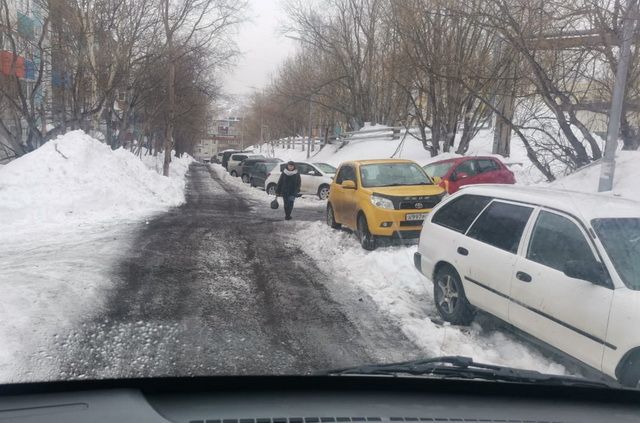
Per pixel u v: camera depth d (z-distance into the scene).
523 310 4.69
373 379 3.18
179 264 8.22
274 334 5.33
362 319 5.93
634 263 4.08
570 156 14.25
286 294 6.86
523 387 3.19
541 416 2.93
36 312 5.49
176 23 23.88
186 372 4.26
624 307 3.76
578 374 4.31
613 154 10.53
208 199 20.47
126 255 8.55
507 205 5.39
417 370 3.34
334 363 4.60
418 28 19.89
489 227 5.48
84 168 14.50
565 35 12.85
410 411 2.88
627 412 3.09
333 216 12.00
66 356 4.50
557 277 4.38
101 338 4.97
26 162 13.68
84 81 20.88
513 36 13.96
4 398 2.93
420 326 5.63
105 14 20.39
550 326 4.39
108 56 20.61
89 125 22.73
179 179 32.00
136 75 24.67
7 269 7.19
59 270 7.24
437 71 20.17
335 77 39.22
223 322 5.63
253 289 7.03
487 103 15.41
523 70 15.16
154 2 22.98
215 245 9.93
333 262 8.92
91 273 7.19
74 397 2.96
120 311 5.79
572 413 3.01
